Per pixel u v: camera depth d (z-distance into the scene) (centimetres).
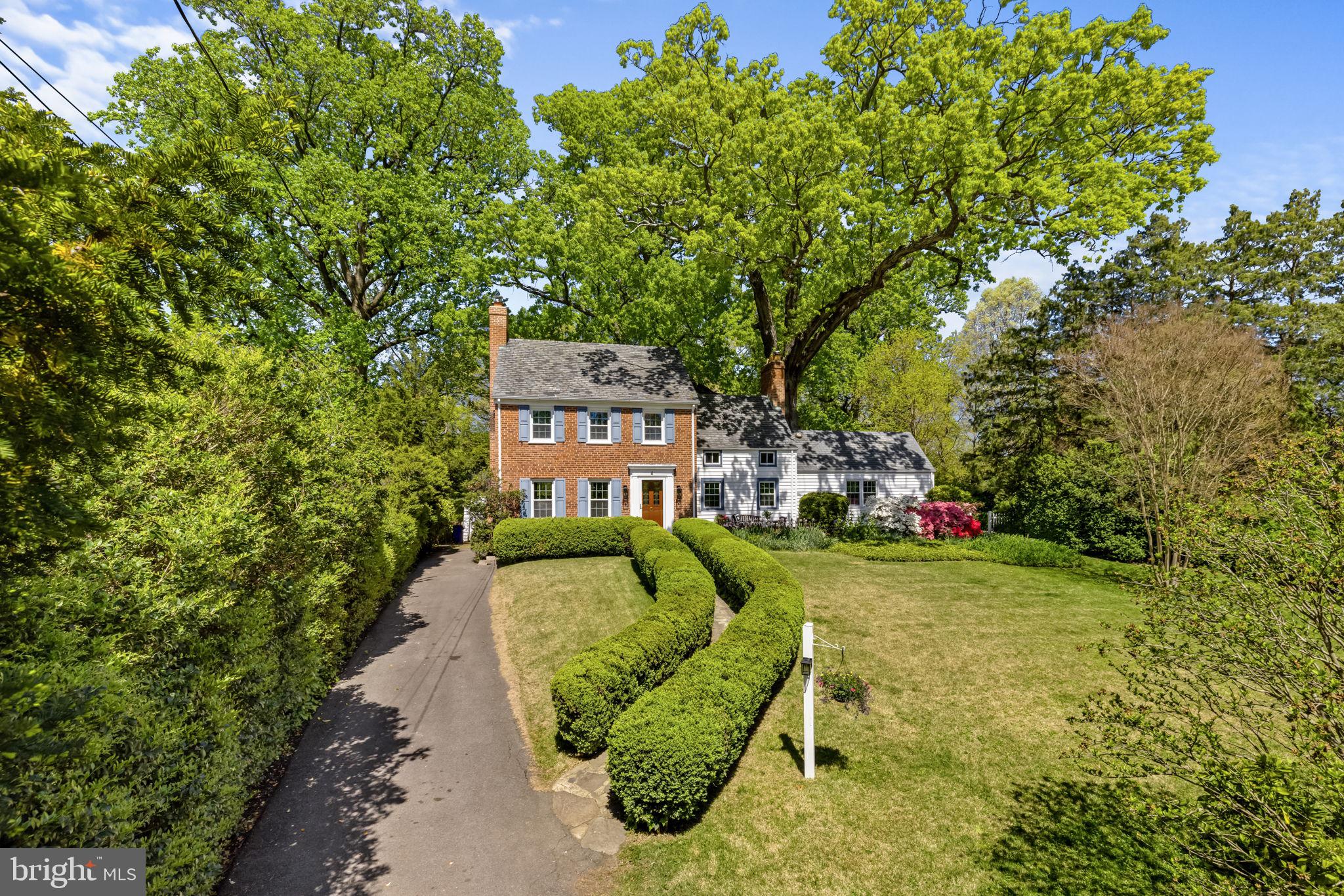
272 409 840
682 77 2005
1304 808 349
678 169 2097
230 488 665
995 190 1565
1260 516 440
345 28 2308
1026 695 840
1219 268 2467
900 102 1786
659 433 2281
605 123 2459
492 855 541
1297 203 2464
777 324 2689
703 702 632
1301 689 368
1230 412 1404
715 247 1803
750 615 880
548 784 662
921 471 2808
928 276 2244
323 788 652
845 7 1881
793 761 685
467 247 2422
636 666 755
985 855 523
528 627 1188
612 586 1444
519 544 1767
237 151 250
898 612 1219
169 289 254
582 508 2170
